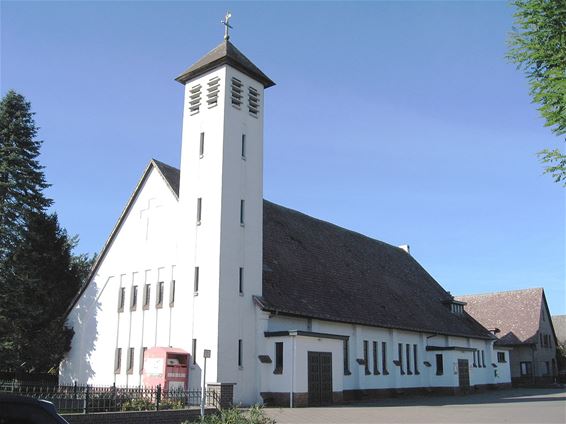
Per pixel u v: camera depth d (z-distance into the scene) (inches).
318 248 1534.2
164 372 1001.5
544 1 538.6
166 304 1130.0
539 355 2514.8
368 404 1152.2
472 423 804.6
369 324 1343.5
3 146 1382.9
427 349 1638.8
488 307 2751.0
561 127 530.3
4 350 1272.1
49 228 1460.4
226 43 1197.1
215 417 549.3
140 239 1230.3
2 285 1307.8
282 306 1128.8
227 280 1056.8
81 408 713.6
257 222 1155.3
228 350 1024.2
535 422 823.7
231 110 1148.5
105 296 1264.8
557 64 536.4
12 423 227.6
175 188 1205.1
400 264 2011.6
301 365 1048.8
